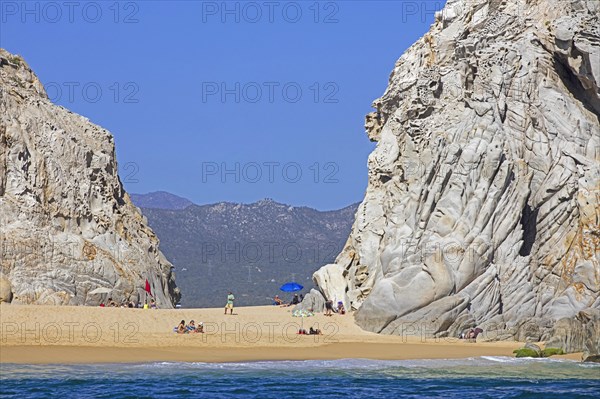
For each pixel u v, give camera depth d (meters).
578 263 73.62
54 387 45.88
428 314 69.00
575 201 75.88
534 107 78.00
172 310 71.06
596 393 47.03
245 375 51.22
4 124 79.19
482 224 72.25
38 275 74.56
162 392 45.44
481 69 78.00
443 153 74.31
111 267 78.88
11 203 77.00
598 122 79.00
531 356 60.94
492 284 70.81
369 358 58.56
